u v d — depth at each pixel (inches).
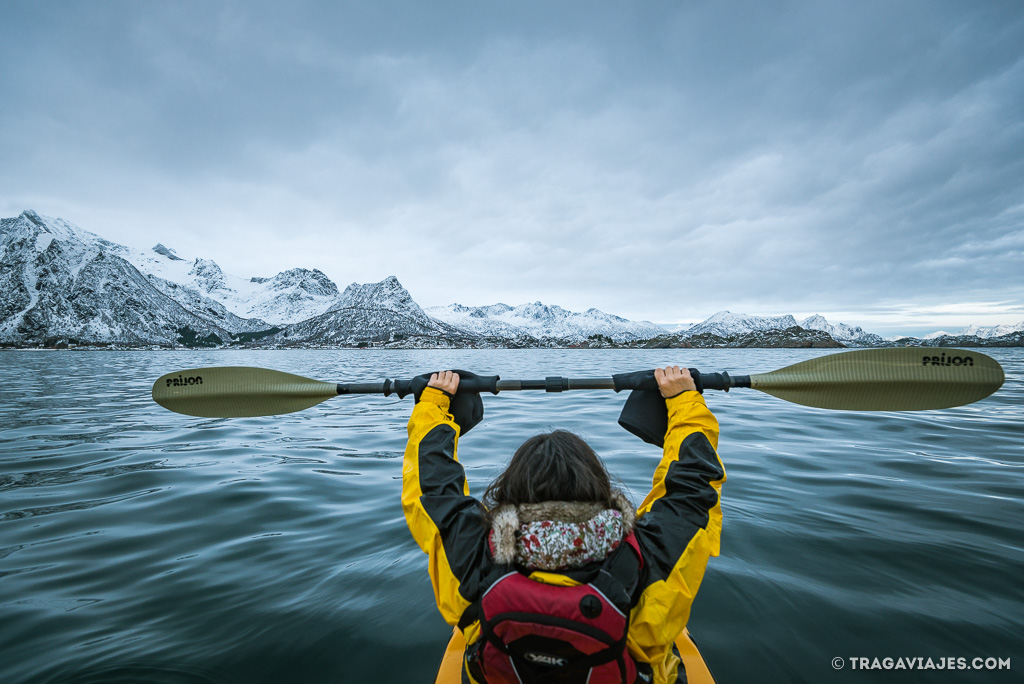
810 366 98.2
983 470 247.8
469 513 59.7
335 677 104.0
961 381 96.0
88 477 258.1
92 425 423.2
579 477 54.7
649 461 274.4
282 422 432.5
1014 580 136.9
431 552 60.5
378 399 596.4
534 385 79.2
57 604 132.3
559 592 49.9
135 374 1325.0
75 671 104.8
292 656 110.3
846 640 113.3
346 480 248.4
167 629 120.3
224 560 158.1
